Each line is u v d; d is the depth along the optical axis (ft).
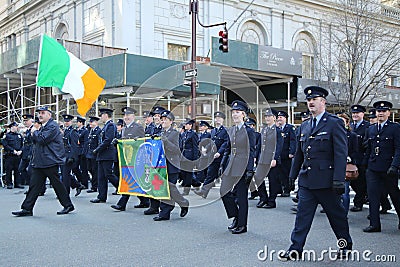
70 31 77.82
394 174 20.95
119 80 47.88
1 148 40.73
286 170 32.42
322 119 17.16
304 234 17.03
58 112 54.54
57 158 25.50
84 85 34.09
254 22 82.17
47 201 30.83
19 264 16.43
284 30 85.71
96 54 57.82
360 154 26.23
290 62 68.18
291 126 32.12
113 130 29.91
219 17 75.87
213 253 17.89
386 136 21.66
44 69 34.76
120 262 16.63
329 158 16.70
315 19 90.53
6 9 102.73
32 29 92.27
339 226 17.10
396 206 22.22
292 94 71.31
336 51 83.87
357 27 74.54
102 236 20.65
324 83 74.84
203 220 24.52
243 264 16.43
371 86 78.38
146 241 19.76
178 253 17.85
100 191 30.30
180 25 71.56
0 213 26.40
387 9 91.86
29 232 21.38
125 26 65.05
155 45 68.59
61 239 20.06
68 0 78.18
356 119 27.25
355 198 27.91
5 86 74.38
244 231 21.50
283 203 30.68
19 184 40.47
